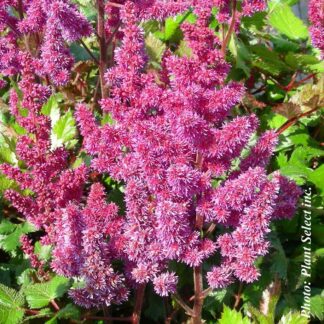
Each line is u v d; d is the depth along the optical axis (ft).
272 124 2.33
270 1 2.79
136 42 1.64
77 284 1.72
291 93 2.55
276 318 1.93
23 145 1.74
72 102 2.33
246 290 1.95
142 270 1.55
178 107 1.52
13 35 2.27
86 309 1.80
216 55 1.55
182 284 1.92
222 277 1.60
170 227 1.51
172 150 1.50
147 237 1.54
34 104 1.75
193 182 1.50
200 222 1.62
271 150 1.61
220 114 1.54
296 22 2.79
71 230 1.56
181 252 1.56
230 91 1.50
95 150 1.63
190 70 1.53
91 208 1.60
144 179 1.56
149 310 1.92
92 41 2.53
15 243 1.99
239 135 1.49
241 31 2.54
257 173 1.49
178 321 1.94
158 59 2.40
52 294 1.77
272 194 1.52
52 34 1.94
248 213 1.52
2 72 2.19
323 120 2.35
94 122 1.66
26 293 1.78
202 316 1.96
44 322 1.82
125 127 1.62
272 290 1.92
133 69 1.64
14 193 1.76
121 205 1.99
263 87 2.59
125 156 1.59
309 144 2.28
